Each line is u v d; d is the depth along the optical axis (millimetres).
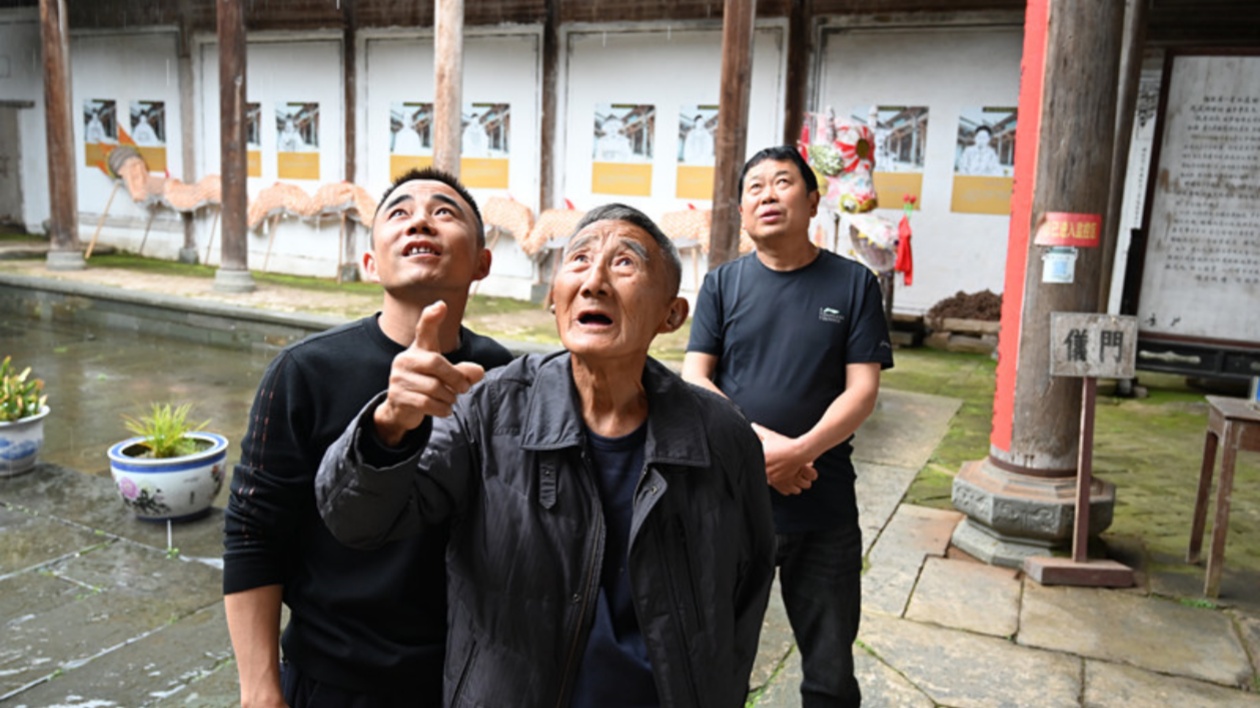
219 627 3365
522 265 12180
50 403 6746
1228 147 6793
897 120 10211
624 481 1418
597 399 1439
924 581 3889
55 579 3719
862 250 8680
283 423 1579
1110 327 3773
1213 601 3760
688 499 1407
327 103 13180
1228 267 6914
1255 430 3727
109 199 15203
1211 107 6785
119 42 14742
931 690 3051
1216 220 6902
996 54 9727
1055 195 3900
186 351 8812
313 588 1594
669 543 1387
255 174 13914
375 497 1239
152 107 14633
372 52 12844
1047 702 2990
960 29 9844
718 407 1505
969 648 3332
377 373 1634
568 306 1384
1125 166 7730
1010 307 4172
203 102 14234
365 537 1293
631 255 1370
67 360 8266
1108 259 7887
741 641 1536
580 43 11633
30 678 2990
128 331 9758
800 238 2393
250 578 1558
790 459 2188
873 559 4129
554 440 1366
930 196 10164
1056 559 3943
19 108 16219
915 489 5191
